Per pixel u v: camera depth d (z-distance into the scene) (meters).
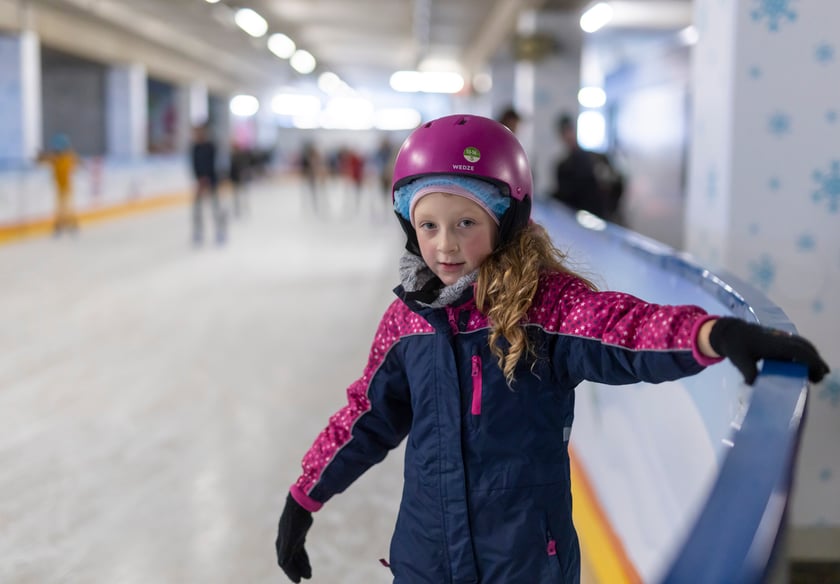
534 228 0.99
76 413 3.32
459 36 17.14
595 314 0.88
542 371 0.94
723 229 2.27
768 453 0.55
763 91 2.20
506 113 4.82
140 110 18.30
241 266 7.75
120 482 2.63
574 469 2.56
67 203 10.38
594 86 20.56
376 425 1.11
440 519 0.97
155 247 9.22
